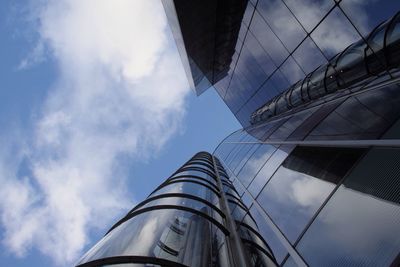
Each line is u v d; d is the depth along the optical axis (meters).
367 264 3.14
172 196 7.64
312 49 10.12
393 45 6.09
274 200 6.92
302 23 10.11
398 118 4.60
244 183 10.70
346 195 4.33
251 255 5.25
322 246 4.10
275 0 10.82
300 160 7.08
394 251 2.91
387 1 6.76
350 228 3.79
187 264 4.23
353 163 4.80
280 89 13.81
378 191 3.76
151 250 4.31
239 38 15.55
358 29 7.83
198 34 13.75
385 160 4.08
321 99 9.79
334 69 8.40
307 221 4.95
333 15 8.62
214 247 5.16
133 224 5.63
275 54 12.77
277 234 5.70
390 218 3.26
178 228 5.36
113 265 3.87
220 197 9.34
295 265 4.46
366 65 7.14
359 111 6.11
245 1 12.89
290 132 9.84
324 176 5.41
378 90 6.19
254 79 16.50
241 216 7.59
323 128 7.20
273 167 8.72
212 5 12.06
